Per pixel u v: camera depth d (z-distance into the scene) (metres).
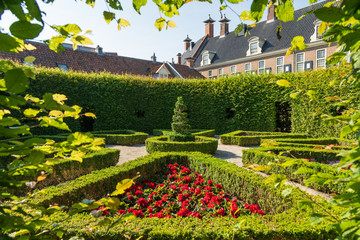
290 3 0.82
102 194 4.09
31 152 0.83
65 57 18.61
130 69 23.42
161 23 1.45
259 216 2.80
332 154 6.41
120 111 14.19
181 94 15.73
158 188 4.29
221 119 15.46
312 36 19.66
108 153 6.51
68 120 12.02
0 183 0.78
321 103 10.27
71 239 1.13
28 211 2.51
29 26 0.65
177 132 9.38
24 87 0.69
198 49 32.12
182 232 2.43
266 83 13.85
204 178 5.30
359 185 0.80
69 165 5.43
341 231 0.86
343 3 0.76
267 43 23.48
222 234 2.38
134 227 2.49
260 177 4.18
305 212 2.73
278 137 10.70
